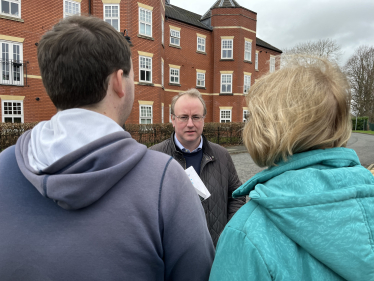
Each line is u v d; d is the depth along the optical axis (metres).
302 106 0.74
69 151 0.71
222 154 2.21
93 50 0.77
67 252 0.67
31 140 0.81
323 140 0.76
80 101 0.81
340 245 0.60
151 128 14.05
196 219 0.83
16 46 13.02
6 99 12.84
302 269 0.64
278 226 0.66
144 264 0.72
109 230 0.69
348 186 0.66
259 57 25.53
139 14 15.90
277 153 0.75
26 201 0.72
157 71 17.03
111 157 0.71
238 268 0.69
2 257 0.68
